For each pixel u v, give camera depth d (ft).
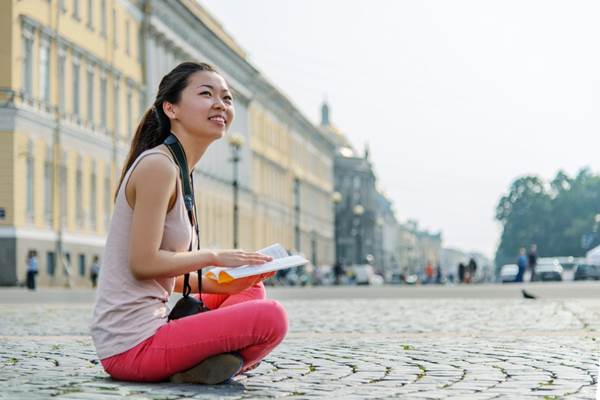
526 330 51.16
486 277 531.09
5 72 159.12
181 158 25.11
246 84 315.99
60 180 176.65
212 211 276.41
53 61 175.94
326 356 35.24
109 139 203.31
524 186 643.86
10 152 158.51
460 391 25.85
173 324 24.68
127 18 216.95
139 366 24.80
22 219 161.27
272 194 356.59
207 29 264.31
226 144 292.81
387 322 60.54
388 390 25.93
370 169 594.24
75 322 61.21
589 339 43.29
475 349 38.19
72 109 185.16
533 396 24.97
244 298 26.09
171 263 24.27
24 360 33.24
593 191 631.97
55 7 176.45
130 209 24.70
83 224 187.52
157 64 234.58
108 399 22.76
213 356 24.79
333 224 498.69
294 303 93.04
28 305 88.02
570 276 337.11
